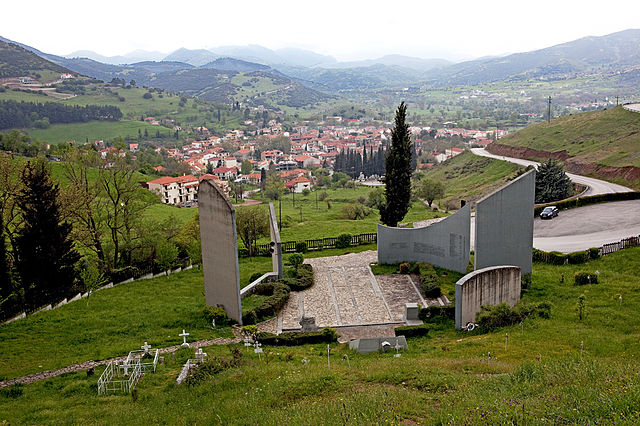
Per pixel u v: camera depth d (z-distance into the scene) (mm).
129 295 35031
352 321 29141
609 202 59312
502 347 21500
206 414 14742
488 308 26625
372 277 37562
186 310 30500
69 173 43688
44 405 17141
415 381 16250
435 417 11789
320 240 50594
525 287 31516
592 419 9672
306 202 127938
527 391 13250
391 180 49094
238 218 48812
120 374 20266
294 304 32312
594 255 37094
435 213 77250
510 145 132625
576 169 90438
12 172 35000
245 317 28625
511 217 32969
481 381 15586
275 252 35844
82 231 39469
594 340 21328
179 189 130000
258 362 21203
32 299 31875
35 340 25391
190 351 23250
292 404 14930
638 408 9812
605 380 12617
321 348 24625
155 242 42969
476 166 129250
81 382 19391
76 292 34531
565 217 54156
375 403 13250
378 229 40781
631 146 88500
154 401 17016
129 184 45062
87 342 25281
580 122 125125
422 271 36375
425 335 26234
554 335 22656
